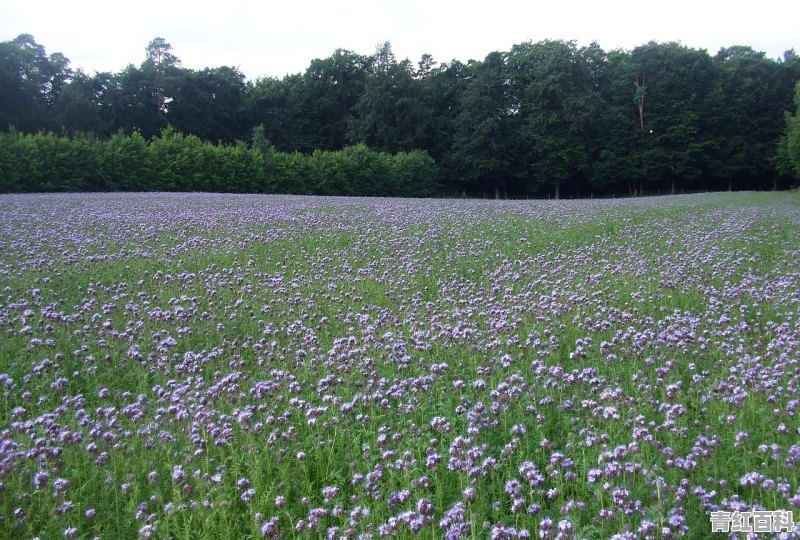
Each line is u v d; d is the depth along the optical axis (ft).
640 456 18.80
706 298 41.27
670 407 22.33
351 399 25.11
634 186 296.51
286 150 302.86
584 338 32.50
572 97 271.90
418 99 293.64
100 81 270.87
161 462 20.53
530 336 31.99
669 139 283.59
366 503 17.93
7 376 26.02
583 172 280.92
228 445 21.24
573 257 56.39
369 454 20.07
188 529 16.31
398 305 41.37
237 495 18.70
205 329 35.50
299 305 41.16
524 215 91.40
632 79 297.33
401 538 16.01
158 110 278.67
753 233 73.20
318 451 20.43
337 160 211.20
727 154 285.84
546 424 22.53
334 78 312.50
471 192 293.43
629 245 63.46
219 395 25.76
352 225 75.82
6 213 76.95
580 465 19.53
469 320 36.70
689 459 18.60
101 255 53.11
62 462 19.71
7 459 18.97
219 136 290.15
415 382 25.31
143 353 31.27
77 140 152.87
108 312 37.45
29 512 17.24
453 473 19.29
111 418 23.11
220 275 48.21
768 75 291.58
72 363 29.60
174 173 166.30
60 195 118.42
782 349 29.58
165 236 64.03
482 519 16.88
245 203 106.52
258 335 35.32
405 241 64.13
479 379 26.32
